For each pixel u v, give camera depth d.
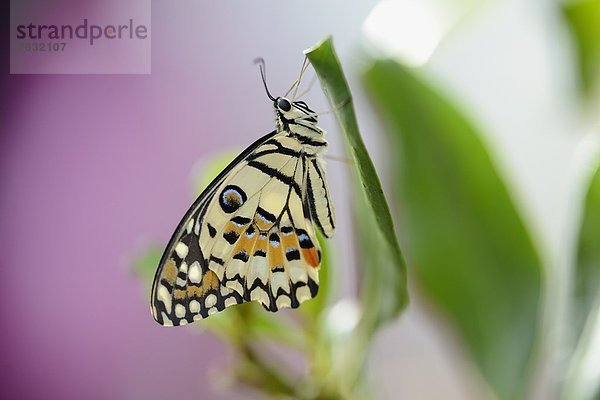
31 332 0.73
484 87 0.56
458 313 0.41
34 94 0.70
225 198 0.38
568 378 0.37
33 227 0.73
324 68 0.34
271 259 0.38
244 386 0.39
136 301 0.72
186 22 0.69
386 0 0.41
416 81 0.41
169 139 0.71
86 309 0.73
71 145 0.71
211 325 0.39
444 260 0.41
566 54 0.42
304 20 0.65
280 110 0.38
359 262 0.39
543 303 0.40
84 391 0.72
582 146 0.39
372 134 0.50
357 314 0.39
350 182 0.39
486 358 0.40
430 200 0.41
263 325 0.39
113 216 0.72
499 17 0.55
